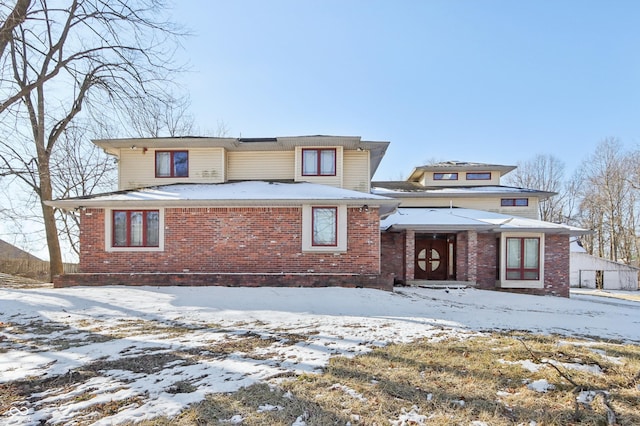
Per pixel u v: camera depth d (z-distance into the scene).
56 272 17.78
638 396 4.36
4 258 23.55
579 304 14.06
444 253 17.86
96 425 3.48
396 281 16.47
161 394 4.18
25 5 11.66
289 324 7.84
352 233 12.94
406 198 21.83
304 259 12.91
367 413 3.84
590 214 41.84
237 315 8.62
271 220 13.02
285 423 3.60
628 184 37.34
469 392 4.41
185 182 15.59
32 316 8.21
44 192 17.95
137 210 13.10
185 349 5.91
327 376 4.80
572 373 5.05
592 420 3.80
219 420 3.62
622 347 6.52
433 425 3.63
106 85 13.66
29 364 5.13
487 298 13.66
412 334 7.12
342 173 15.45
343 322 8.10
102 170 23.50
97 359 5.37
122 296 10.36
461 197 21.58
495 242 17.12
